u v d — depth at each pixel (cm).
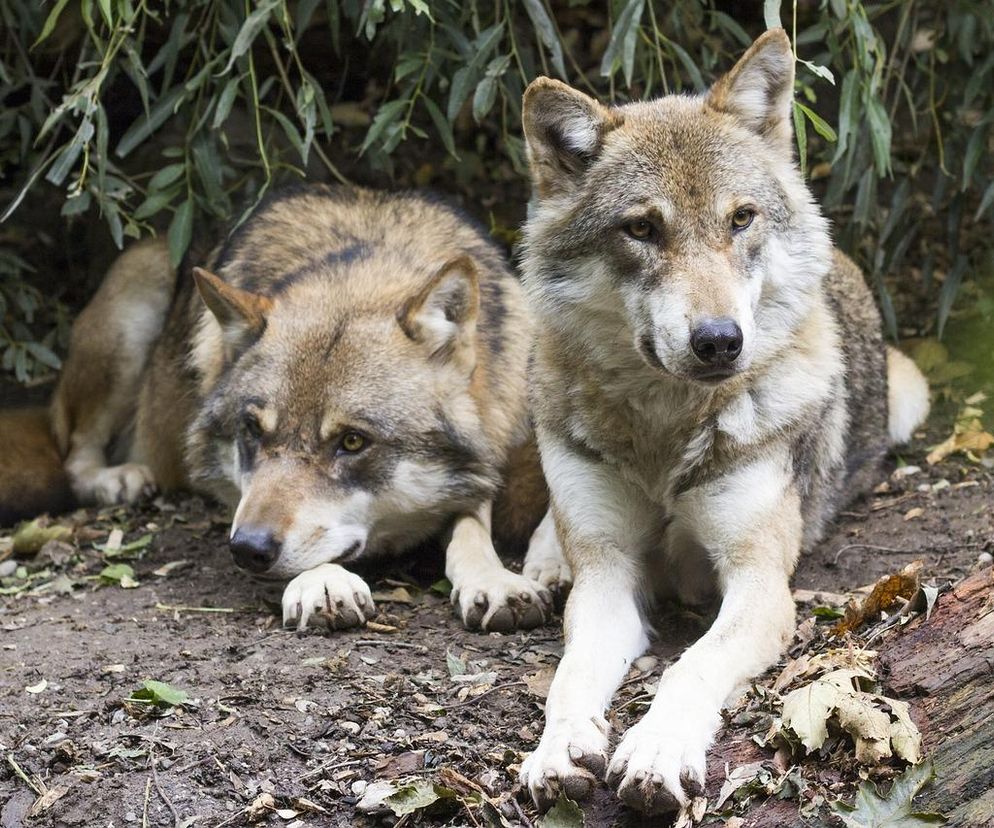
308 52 1425
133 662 835
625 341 809
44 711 771
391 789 677
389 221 1123
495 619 870
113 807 684
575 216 814
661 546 874
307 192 1177
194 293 1170
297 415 928
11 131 1384
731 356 732
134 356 1266
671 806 614
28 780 711
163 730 745
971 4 1205
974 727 610
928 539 939
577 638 754
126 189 1145
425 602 945
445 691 777
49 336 1417
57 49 1309
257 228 1141
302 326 966
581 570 834
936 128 1259
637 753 626
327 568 903
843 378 962
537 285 839
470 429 984
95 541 1119
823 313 894
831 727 638
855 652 690
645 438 831
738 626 752
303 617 875
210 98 1266
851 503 1045
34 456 1230
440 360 975
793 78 828
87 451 1266
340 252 1071
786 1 1463
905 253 1453
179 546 1089
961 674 637
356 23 1233
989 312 1295
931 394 1239
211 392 1020
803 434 853
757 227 788
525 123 825
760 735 666
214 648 856
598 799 645
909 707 639
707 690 687
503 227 1432
